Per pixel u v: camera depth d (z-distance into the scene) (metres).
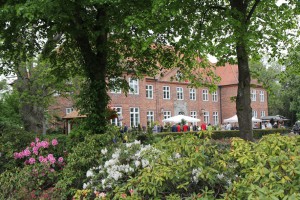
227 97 53.41
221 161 4.15
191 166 4.09
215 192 4.16
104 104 13.49
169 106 45.31
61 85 23.17
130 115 40.47
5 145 9.24
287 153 3.75
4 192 6.50
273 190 3.08
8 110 25.25
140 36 11.69
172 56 15.57
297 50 14.62
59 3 9.92
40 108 22.80
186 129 33.22
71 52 15.78
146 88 42.84
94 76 13.71
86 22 12.13
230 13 11.38
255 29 11.68
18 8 9.57
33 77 22.70
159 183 3.94
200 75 17.52
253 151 4.14
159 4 9.81
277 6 12.30
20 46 13.98
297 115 51.19
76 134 11.73
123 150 6.20
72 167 7.30
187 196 3.99
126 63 16.23
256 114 57.00
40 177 7.38
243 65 12.32
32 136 9.92
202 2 12.62
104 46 13.41
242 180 3.58
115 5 11.02
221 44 10.70
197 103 49.59
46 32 13.57
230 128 37.88
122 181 5.57
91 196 5.59
